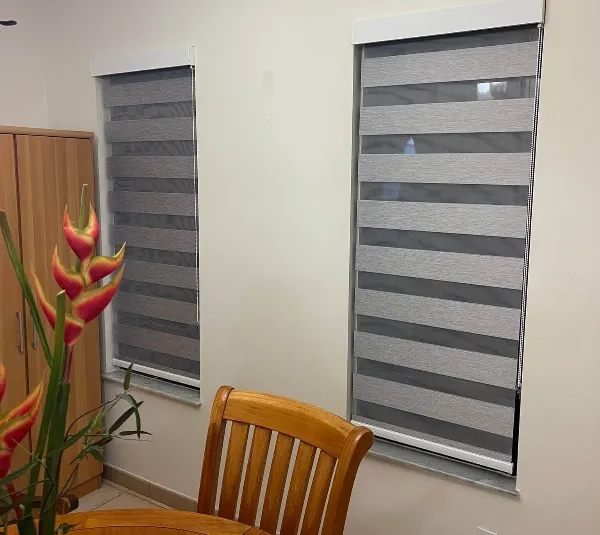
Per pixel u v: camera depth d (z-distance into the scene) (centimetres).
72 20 308
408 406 234
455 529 223
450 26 202
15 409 104
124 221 315
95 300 106
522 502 209
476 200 212
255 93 252
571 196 189
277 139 248
